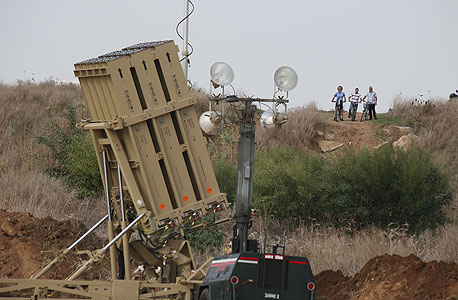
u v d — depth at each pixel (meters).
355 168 73.12
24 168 87.81
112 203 47.81
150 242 45.03
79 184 80.31
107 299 39.06
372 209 71.69
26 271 52.16
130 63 43.75
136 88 44.19
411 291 38.06
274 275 34.41
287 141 97.88
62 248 57.28
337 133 101.94
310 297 34.47
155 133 44.53
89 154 79.81
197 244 61.22
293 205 72.25
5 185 77.56
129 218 47.38
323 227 71.50
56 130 93.25
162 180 44.72
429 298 36.78
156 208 44.53
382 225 71.31
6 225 58.91
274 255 34.56
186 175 45.38
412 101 110.69
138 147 44.06
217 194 46.28
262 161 77.25
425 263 39.78
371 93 107.88
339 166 75.62
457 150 95.75
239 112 48.47
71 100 114.69
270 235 69.62
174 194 45.06
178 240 47.00
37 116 107.12
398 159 73.56
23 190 76.00
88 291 38.91
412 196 70.44
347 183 73.25
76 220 65.56
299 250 60.00
